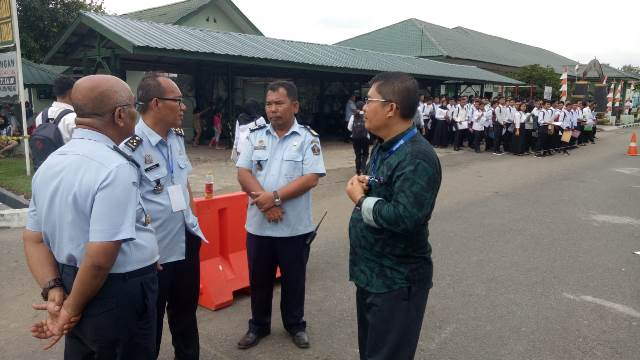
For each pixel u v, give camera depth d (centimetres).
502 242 606
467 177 1101
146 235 214
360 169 1080
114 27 1077
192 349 313
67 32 1140
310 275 488
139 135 270
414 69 1894
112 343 203
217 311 409
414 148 212
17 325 375
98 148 192
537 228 674
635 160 1459
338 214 734
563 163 1362
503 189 962
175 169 287
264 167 340
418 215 205
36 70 1786
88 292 186
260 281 348
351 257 239
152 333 219
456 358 341
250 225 345
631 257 554
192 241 302
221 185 906
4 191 767
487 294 447
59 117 416
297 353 345
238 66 1576
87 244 184
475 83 2345
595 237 635
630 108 3866
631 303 431
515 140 1513
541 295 446
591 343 362
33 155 416
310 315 403
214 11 2025
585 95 3123
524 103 1541
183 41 1145
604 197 898
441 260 537
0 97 912
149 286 213
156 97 269
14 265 489
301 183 331
